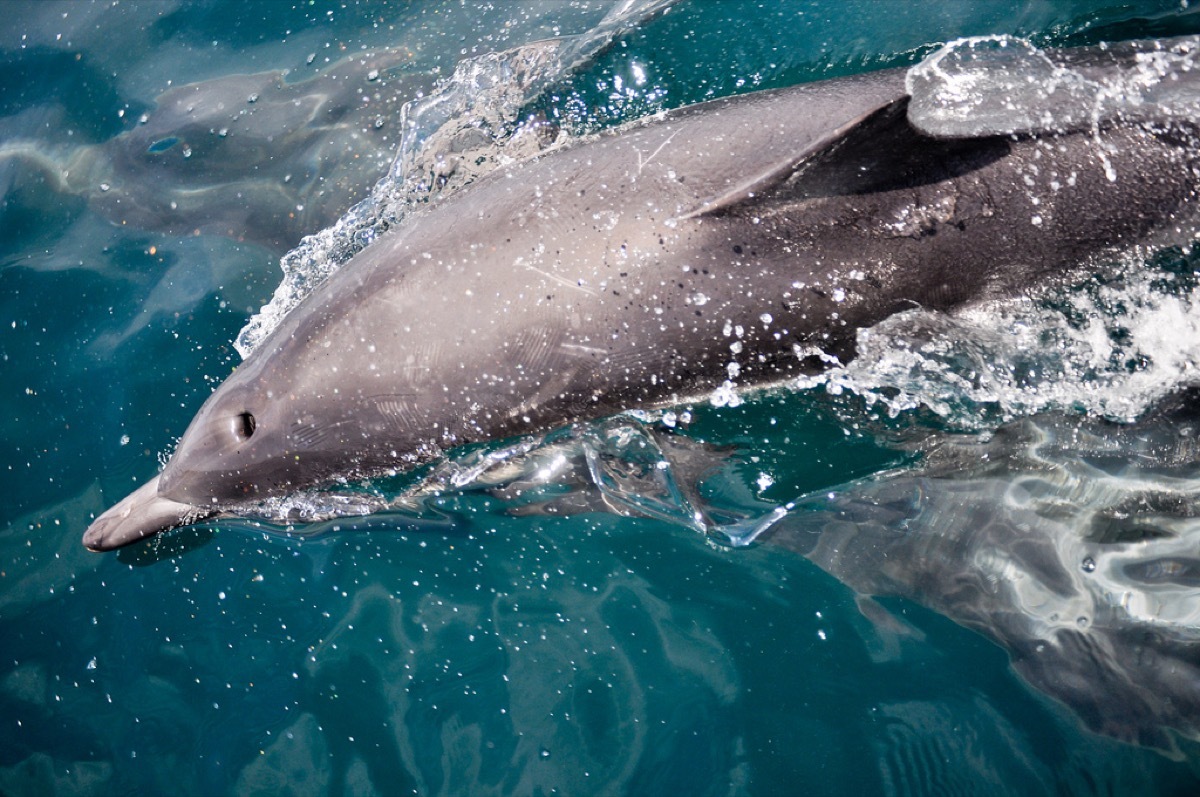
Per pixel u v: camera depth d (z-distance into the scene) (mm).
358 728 1669
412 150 2270
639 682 1645
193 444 1875
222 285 2209
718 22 2348
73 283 2309
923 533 1691
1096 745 1509
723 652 1651
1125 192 1704
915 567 1673
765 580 1698
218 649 1777
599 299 1712
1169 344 1747
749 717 1599
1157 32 2143
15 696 1801
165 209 2406
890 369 1780
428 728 1652
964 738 1540
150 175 2479
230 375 1947
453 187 2137
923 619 1635
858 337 1739
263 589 1821
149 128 2580
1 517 2006
